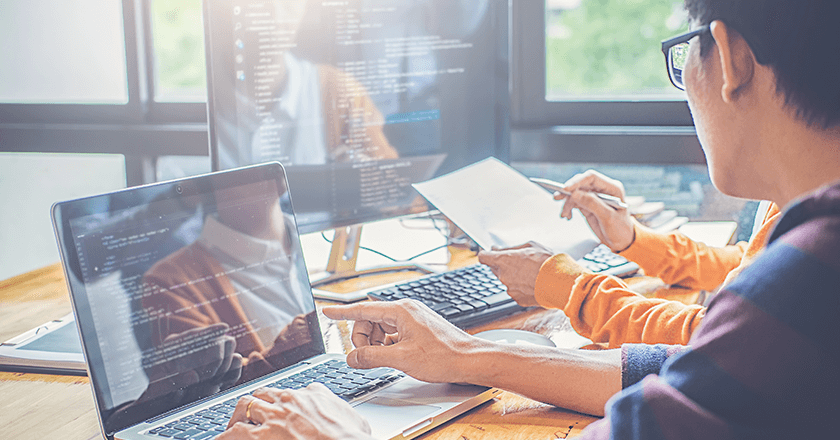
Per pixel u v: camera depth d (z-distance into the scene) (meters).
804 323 0.47
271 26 1.23
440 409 0.80
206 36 1.18
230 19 1.19
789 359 0.47
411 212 1.44
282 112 1.26
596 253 1.44
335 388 0.85
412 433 0.76
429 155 1.44
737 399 0.49
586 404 0.81
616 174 2.16
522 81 2.20
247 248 0.94
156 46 2.37
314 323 0.98
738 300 0.51
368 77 1.34
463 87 1.47
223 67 1.19
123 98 2.42
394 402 0.82
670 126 2.14
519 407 0.85
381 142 1.38
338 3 1.29
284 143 1.27
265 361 0.91
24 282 1.35
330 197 1.34
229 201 0.93
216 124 1.20
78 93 2.45
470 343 0.85
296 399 0.71
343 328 1.11
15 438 0.79
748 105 0.60
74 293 0.78
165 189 0.87
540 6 2.14
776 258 0.51
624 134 2.08
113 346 0.79
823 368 0.47
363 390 0.85
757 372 0.48
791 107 0.57
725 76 0.60
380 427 0.75
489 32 1.48
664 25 2.30
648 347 0.83
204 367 0.86
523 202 1.35
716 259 1.29
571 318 1.05
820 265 0.48
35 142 2.37
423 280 1.24
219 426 0.77
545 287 1.08
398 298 1.16
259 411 0.71
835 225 0.49
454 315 1.10
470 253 1.50
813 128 0.57
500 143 1.53
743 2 0.58
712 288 1.28
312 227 1.32
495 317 1.14
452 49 1.44
